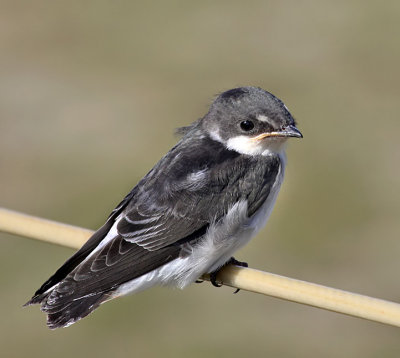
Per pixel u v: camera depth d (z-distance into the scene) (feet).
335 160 57.62
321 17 75.87
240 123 30.99
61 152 59.00
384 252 50.21
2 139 60.54
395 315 24.20
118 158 58.39
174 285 30.12
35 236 27.86
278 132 30.68
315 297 25.13
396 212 53.06
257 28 74.64
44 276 46.93
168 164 30.71
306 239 51.31
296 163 57.00
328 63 69.36
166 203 29.68
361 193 54.44
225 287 46.44
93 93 65.72
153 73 68.54
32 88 66.23
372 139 59.52
